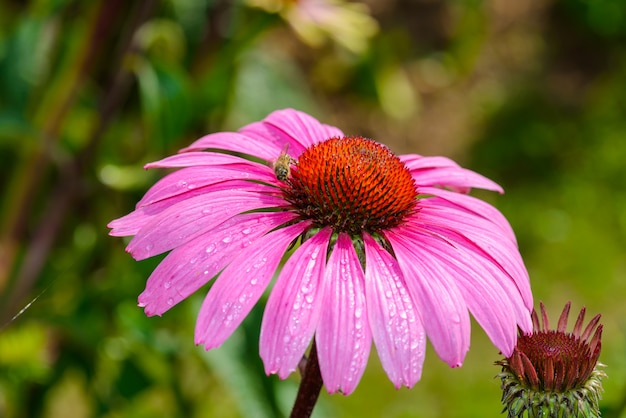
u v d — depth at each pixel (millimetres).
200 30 701
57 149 654
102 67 734
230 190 494
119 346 654
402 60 1111
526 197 1204
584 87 1340
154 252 476
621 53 1377
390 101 885
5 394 671
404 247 485
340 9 668
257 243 477
